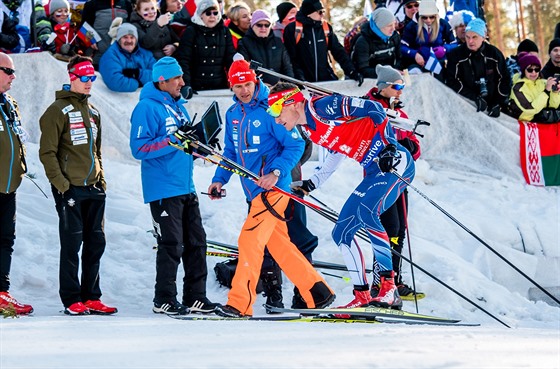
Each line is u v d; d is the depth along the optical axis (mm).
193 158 9031
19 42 13430
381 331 6375
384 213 9734
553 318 10641
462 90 14164
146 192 8883
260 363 4723
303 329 6621
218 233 11188
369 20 14117
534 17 37219
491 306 10672
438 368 4586
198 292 8922
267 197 8484
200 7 13258
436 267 11195
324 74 13867
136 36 13266
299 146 8773
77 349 5246
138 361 4797
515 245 12547
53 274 9750
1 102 8555
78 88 8812
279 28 14352
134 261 10367
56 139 8617
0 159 8414
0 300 8312
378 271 9297
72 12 14398
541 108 14164
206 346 5426
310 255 8953
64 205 8633
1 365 4652
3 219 8469
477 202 13172
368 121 8219
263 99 8852
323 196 12547
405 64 14516
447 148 14172
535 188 13875
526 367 4660
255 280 8391
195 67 13398
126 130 13086
